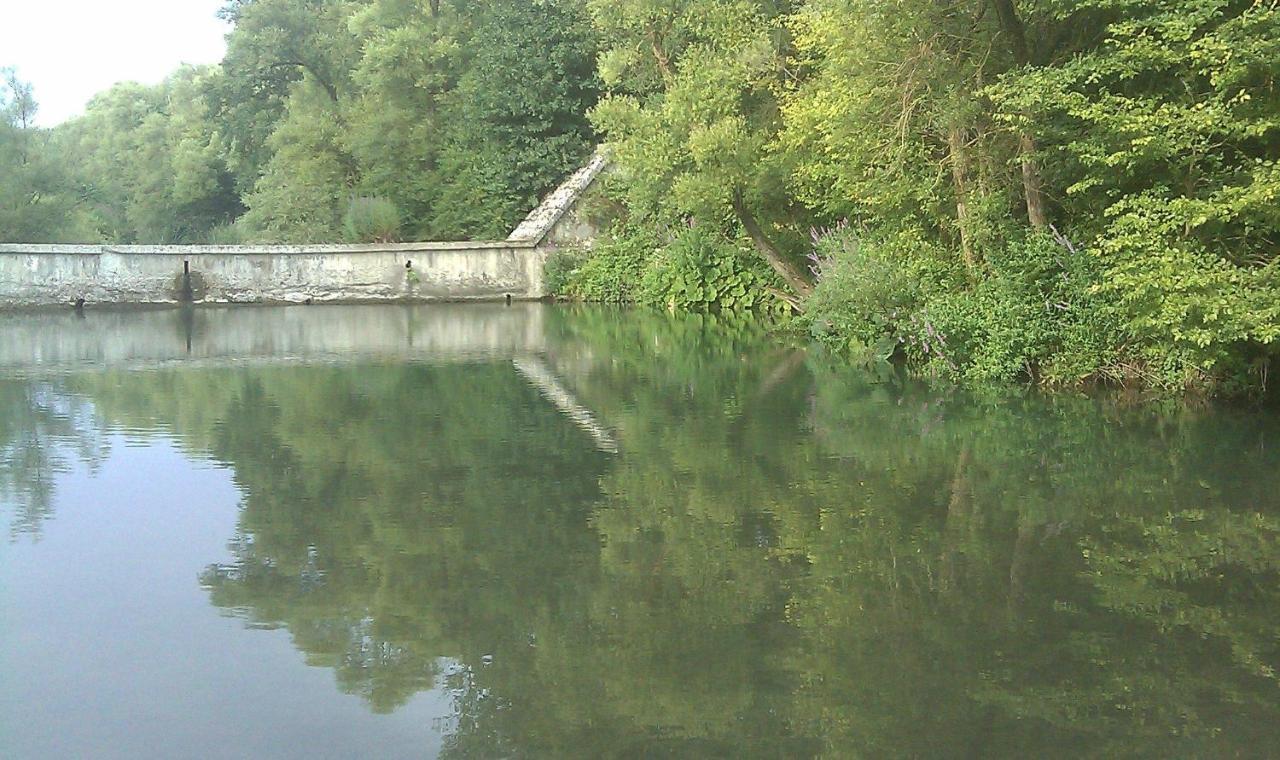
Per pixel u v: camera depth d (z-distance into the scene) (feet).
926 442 25.95
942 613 14.60
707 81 54.95
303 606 15.20
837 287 44.37
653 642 13.73
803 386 35.91
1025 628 14.05
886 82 38.22
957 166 39.93
